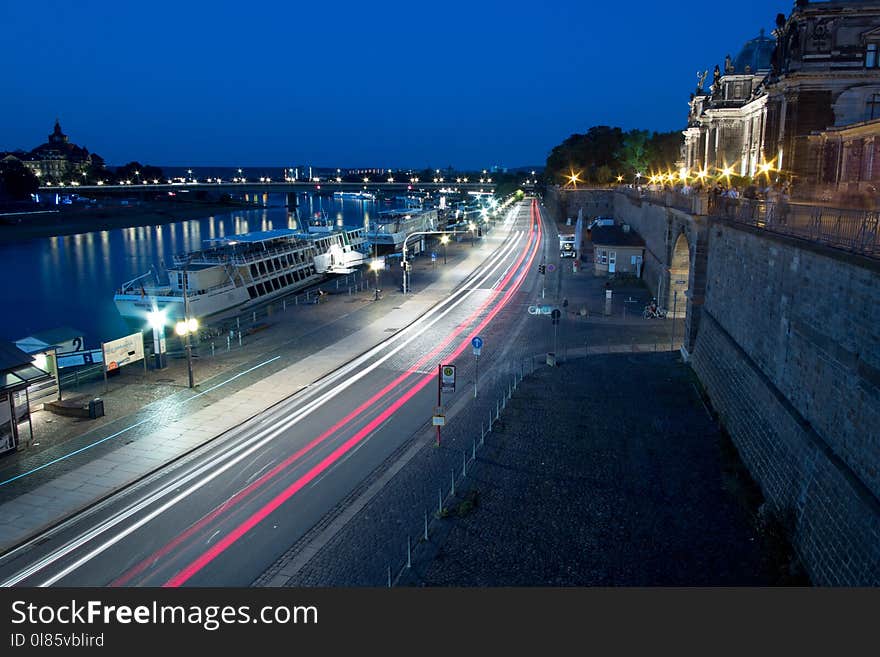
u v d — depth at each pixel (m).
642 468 29.09
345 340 52.91
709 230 41.81
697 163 102.81
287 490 27.62
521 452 30.80
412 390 40.19
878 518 17.67
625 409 36.12
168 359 47.75
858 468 19.62
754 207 32.22
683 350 45.97
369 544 23.47
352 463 30.08
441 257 107.12
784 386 26.41
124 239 172.75
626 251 79.38
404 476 28.72
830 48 62.25
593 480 27.97
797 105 63.41
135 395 39.47
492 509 25.69
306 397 39.25
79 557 22.80
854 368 20.12
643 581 21.02
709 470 28.94
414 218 125.44
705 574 21.45
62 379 43.00
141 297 63.59
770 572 21.59
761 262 30.03
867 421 19.19
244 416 35.91
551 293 71.94
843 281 21.06
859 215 20.52
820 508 21.11
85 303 90.44
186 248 151.88
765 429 27.39
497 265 96.25
